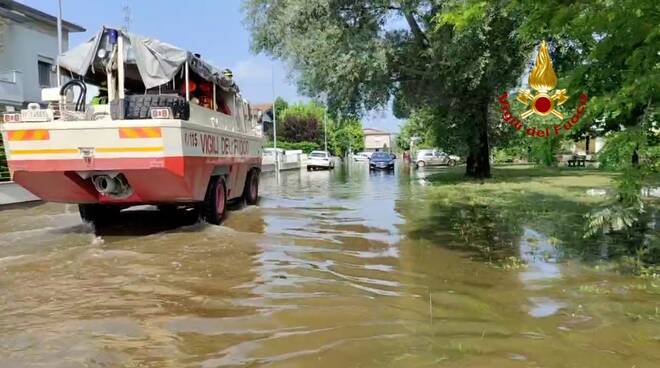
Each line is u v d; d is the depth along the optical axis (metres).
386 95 23.06
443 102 23.64
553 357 3.98
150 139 8.47
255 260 7.32
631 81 5.57
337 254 7.72
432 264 7.05
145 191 9.14
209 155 10.12
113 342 4.36
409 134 80.00
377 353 4.07
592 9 5.37
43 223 11.02
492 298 5.50
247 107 14.52
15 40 26.55
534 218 11.07
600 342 4.27
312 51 21.02
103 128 8.47
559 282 6.09
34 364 3.93
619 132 5.86
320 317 4.92
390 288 5.90
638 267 6.75
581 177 24.84
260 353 4.10
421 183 23.06
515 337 4.38
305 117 83.12
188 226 10.28
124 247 8.22
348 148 106.38
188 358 4.03
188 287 5.96
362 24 21.64
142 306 5.29
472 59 19.83
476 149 25.59
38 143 8.59
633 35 5.40
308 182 25.23
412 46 22.06
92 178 9.01
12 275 6.50
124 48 9.42
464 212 12.28
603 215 6.75
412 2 20.00
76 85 9.40
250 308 5.20
